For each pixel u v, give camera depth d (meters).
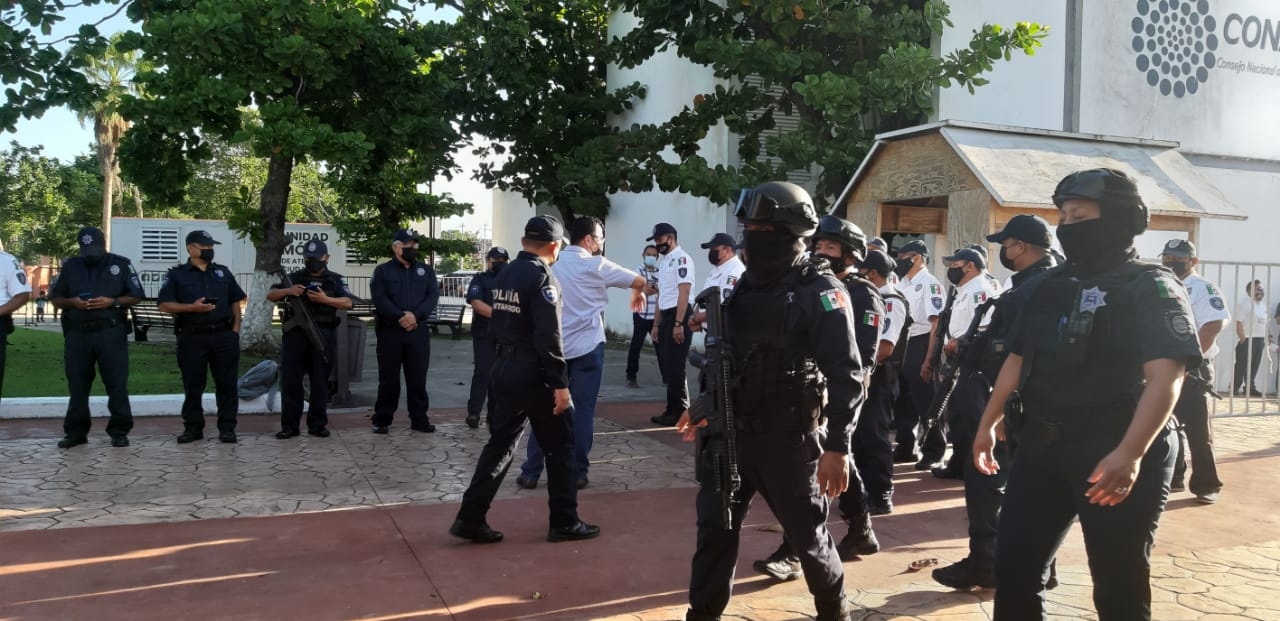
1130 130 13.31
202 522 5.55
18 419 8.92
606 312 20.73
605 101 18.31
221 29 11.44
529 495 6.38
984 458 3.29
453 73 16.53
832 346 3.38
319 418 8.32
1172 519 5.90
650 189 14.19
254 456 7.45
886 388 5.92
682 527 5.61
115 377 7.65
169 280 7.75
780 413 3.41
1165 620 4.13
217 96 11.73
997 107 12.71
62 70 11.38
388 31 13.30
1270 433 9.20
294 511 5.84
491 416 5.48
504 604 4.26
